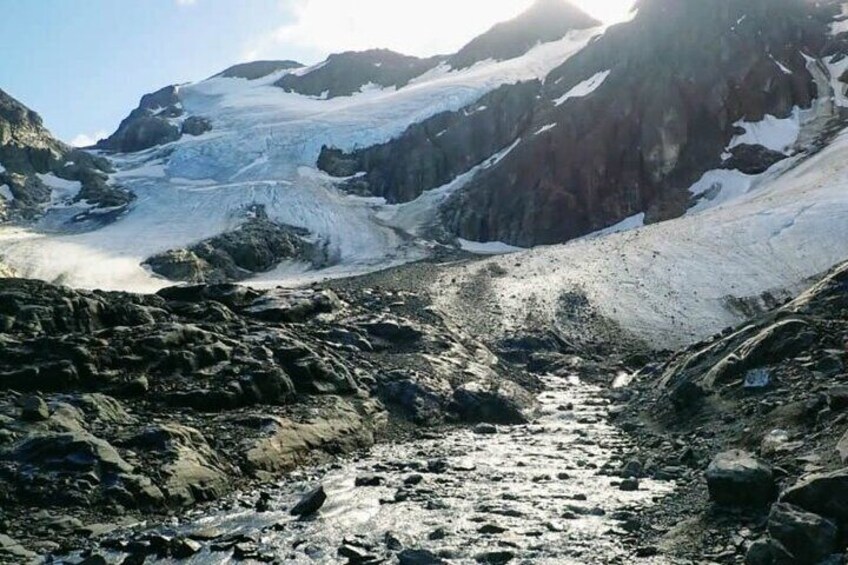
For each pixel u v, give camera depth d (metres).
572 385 37.41
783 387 18.88
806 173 68.25
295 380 25.55
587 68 108.06
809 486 10.18
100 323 25.25
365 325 35.53
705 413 20.58
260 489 17.48
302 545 12.96
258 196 94.19
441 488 16.94
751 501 11.98
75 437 16.31
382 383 28.84
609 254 57.72
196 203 93.00
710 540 11.40
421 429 26.50
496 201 91.38
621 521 13.43
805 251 50.94
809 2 100.75
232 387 22.55
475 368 33.94
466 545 12.52
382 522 14.28
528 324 46.59
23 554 12.26
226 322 29.53
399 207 98.38
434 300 48.28
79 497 14.80
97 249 73.38
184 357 23.36
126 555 12.44
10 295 24.22
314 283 52.78
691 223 61.06
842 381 17.55
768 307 46.81
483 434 25.70
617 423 25.75
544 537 12.76
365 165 107.56
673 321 47.31
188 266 70.19
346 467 19.88
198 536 13.41
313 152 109.88
